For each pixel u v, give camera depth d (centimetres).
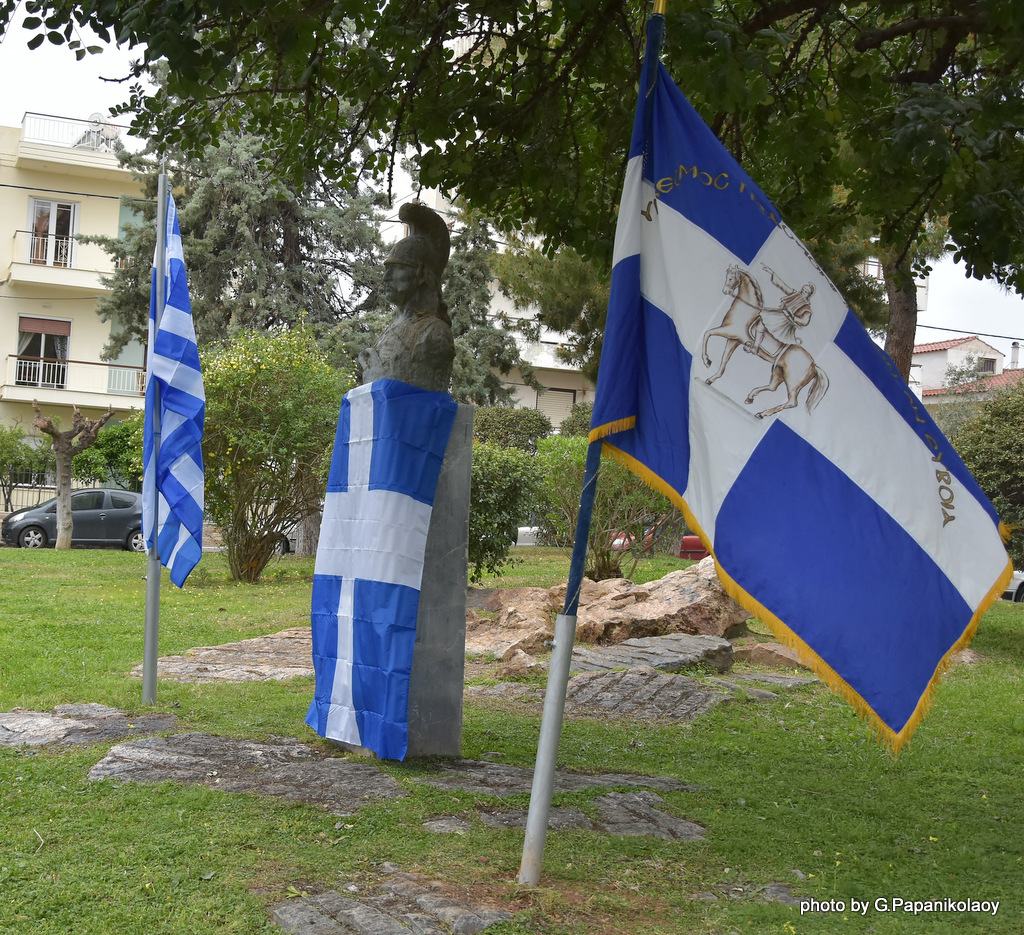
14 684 704
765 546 353
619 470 1547
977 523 367
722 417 369
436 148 662
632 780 536
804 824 479
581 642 1027
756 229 384
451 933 320
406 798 462
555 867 386
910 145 493
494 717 698
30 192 3077
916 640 343
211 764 505
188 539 648
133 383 3180
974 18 531
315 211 2588
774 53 658
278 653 914
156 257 697
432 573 564
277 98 778
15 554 1925
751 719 740
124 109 620
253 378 1587
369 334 2566
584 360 1775
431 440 559
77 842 393
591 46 610
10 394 2992
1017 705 840
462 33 618
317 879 363
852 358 377
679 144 395
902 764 616
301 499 1664
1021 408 1598
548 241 725
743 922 347
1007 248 572
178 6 402
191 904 338
